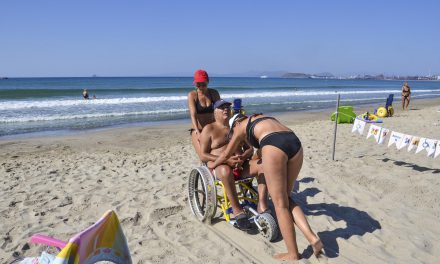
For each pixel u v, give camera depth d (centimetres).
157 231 439
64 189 609
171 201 533
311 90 5409
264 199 426
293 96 3784
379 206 511
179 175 682
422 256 378
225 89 5516
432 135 1120
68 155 979
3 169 777
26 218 483
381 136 655
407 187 587
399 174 657
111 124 1641
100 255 257
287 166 357
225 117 459
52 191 599
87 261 241
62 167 790
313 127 1371
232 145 406
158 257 375
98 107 2341
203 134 468
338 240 409
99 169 754
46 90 4003
